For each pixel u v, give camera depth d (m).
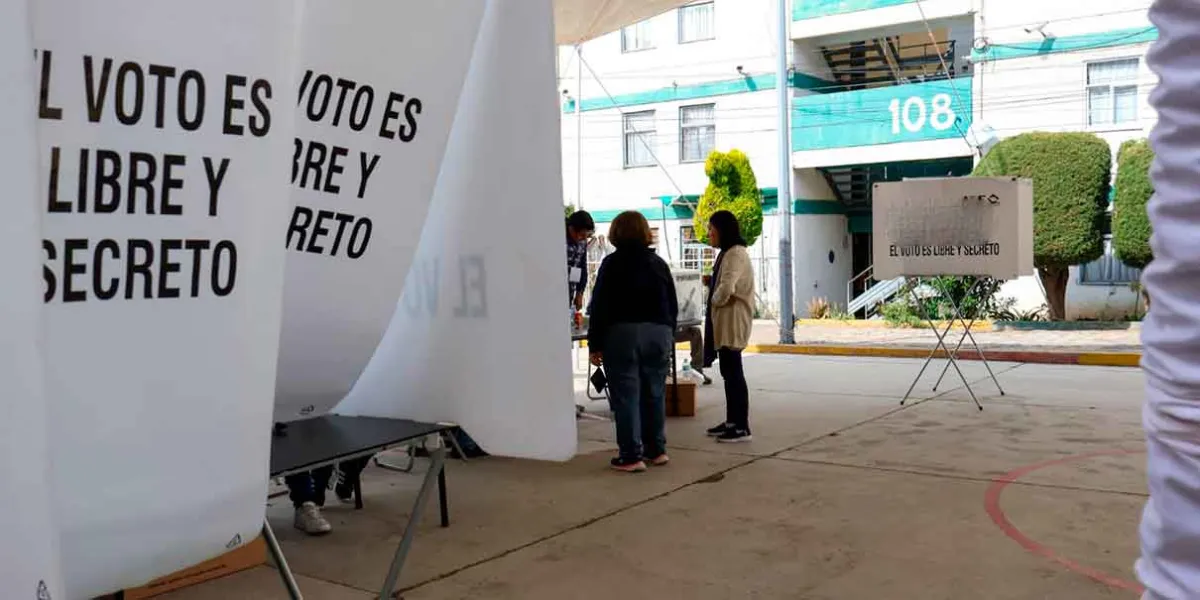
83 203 1.55
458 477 5.97
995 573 3.97
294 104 1.84
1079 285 17.02
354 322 2.53
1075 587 3.78
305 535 4.70
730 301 6.84
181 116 1.66
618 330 6.00
